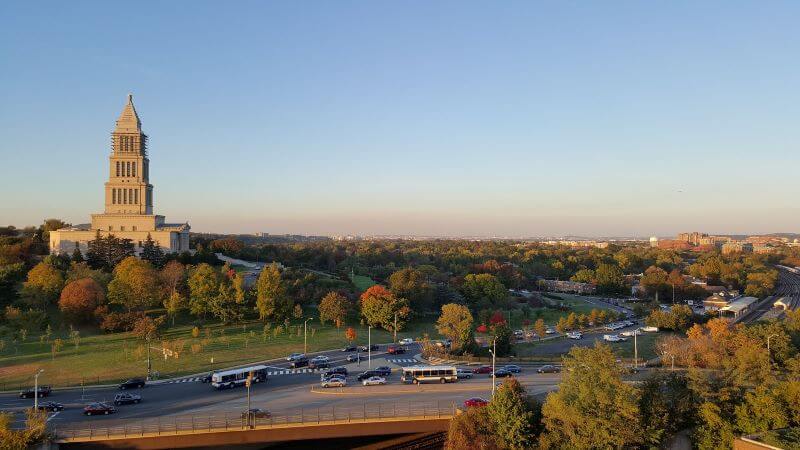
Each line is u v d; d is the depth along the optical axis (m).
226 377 97.00
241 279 161.88
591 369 75.81
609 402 72.50
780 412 73.00
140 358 116.75
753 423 74.00
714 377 84.00
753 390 79.38
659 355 131.12
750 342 110.00
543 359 121.75
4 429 66.88
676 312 171.88
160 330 137.62
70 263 175.62
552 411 74.81
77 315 137.38
